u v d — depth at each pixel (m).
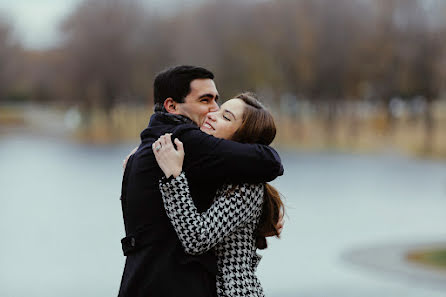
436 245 18.97
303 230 22.33
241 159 3.59
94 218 24.67
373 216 26.19
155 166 3.64
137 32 96.00
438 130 77.81
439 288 13.56
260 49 81.75
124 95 99.62
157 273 3.55
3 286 13.39
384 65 73.50
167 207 3.54
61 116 122.31
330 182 40.78
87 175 45.41
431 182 41.28
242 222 3.64
